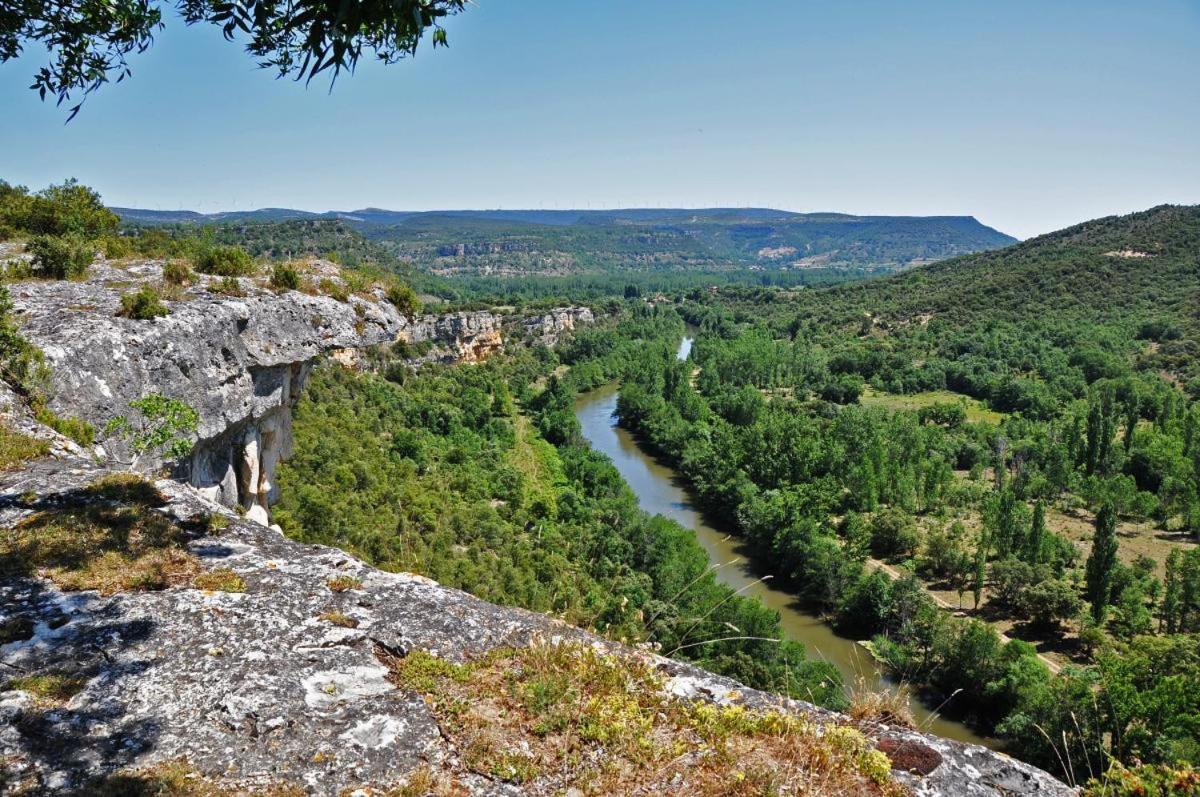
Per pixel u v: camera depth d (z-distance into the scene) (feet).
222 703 17.07
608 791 15.72
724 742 17.34
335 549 25.31
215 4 18.58
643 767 16.48
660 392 350.23
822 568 166.09
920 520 215.31
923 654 141.59
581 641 21.29
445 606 22.25
